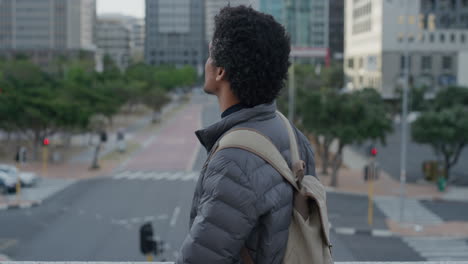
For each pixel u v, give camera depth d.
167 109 109.62
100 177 41.66
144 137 66.69
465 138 37.81
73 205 31.84
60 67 117.06
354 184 39.19
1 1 182.12
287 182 2.08
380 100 42.94
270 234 1.99
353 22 93.44
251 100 2.16
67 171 43.66
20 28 182.75
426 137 38.53
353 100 36.00
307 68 90.31
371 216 29.62
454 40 78.94
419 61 78.88
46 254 21.83
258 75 2.12
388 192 36.72
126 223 27.48
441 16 92.44
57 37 182.62
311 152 2.37
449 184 39.59
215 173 1.99
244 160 2.00
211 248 1.92
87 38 198.88
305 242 2.07
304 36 120.50
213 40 2.20
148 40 190.50
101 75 89.62
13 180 35.22
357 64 90.31
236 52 2.11
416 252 23.09
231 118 2.14
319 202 2.10
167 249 22.39
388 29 78.56
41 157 49.19
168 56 190.38
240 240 1.93
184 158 51.44
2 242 23.67
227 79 2.18
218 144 2.11
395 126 74.06
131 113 97.69
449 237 25.91
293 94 46.38
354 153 54.44
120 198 33.94
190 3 187.62
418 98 69.56
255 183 1.97
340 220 28.81
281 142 2.15
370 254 22.45
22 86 50.31
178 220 27.98
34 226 26.89
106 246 23.14
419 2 81.12
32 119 45.34
